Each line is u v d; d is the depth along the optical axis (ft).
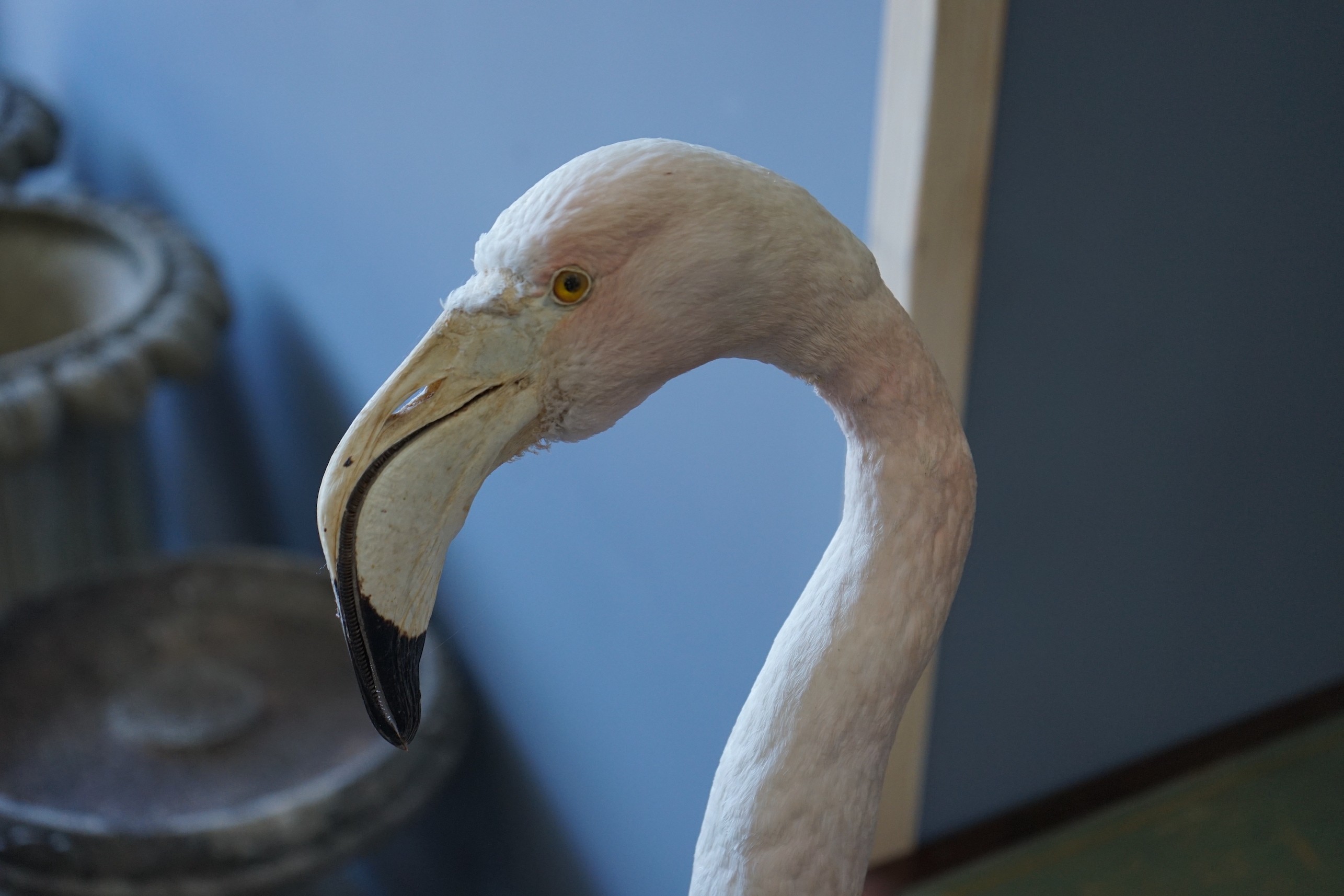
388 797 4.33
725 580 3.60
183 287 5.78
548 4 3.66
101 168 7.85
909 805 3.46
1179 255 3.09
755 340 1.73
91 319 6.22
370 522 1.54
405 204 4.68
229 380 6.81
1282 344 3.39
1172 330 3.18
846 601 1.85
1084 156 2.84
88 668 5.24
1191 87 2.89
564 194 1.56
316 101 5.13
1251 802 3.57
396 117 4.58
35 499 5.48
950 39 2.49
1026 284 2.92
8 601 5.59
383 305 5.03
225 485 7.29
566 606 4.38
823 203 3.02
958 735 3.50
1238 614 3.79
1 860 3.97
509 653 4.85
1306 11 2.94
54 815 4.00
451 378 1.59
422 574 1.59
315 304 5.64
